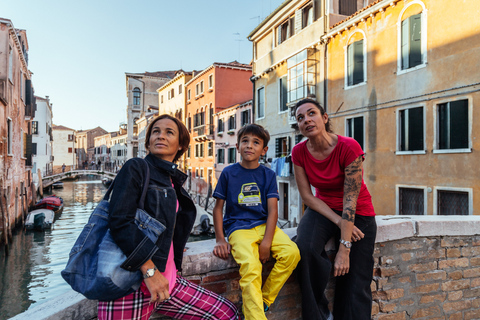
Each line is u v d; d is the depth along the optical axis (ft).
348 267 7.12
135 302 5.09
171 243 5.73
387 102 39.60
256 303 6.22
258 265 6.54
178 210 6.23
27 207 85.20
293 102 54.44
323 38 48.73
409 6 36.91
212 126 95.66
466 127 31.73
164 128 5.79
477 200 30.37
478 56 30.48
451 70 32.76
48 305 6.20
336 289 8.09
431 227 9.82
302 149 7.79
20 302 39.17
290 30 58.80
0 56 59.47
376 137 41.04
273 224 7.11
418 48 36.29
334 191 7.76
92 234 5.05
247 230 7.16
